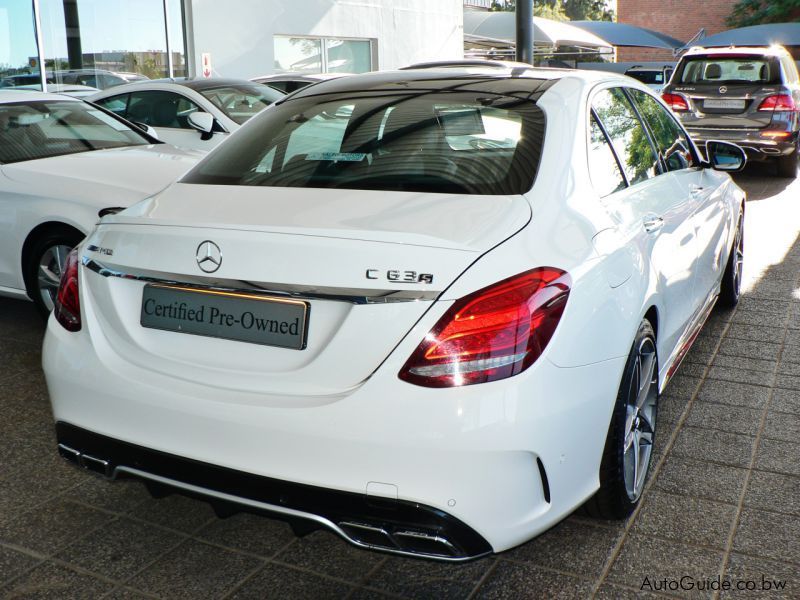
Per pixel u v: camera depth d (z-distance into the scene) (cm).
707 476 308
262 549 266
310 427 205
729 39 2589
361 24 1783
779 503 288
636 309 251
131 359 233
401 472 201
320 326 210
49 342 252
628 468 271
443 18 2020
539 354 206
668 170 363
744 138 1064
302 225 219
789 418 359
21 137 524
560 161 256
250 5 1541
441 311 201
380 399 201
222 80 862
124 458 234
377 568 255
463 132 267
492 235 215
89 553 263
